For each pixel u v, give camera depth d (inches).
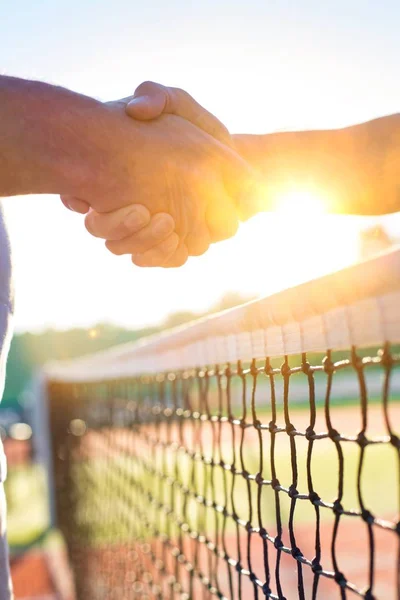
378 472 461.1
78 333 2401.6
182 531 102.0
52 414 371.6
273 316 55.7
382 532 325.1
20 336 2444.6
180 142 55.1
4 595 49.2
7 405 1815.9
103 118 51.6
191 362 90.3
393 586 255.4
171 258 59.7
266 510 362.0
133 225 54.8
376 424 741.9
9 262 50.4
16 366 2437.3
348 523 343.6
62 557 333.7
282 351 55.6
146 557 139.3
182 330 94.1
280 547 58.0
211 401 518.9
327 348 46.8
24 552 362.0
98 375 218.1
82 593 232.1
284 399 55.4
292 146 62.9
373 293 39.5
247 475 67.7
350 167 62.2
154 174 53.9
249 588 237.8
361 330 41.9
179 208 56.0
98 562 197.8
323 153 62.4
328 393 47.8
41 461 518.3
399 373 1284.4
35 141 48.3
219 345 75.9
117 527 175.0
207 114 58.8
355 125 63.8
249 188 57.4
